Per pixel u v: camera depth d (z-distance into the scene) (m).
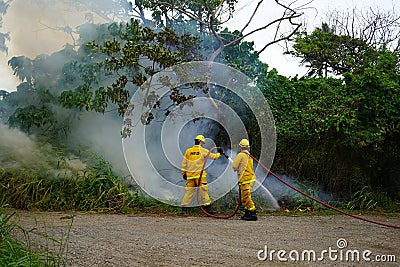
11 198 11.56
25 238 7.18
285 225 10.49
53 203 11.56
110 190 11.97
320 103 14.92
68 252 6.90
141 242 7.82
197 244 7.81
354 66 18.19
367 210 13.88
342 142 14.73
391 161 15.98
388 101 14.88
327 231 9.81
